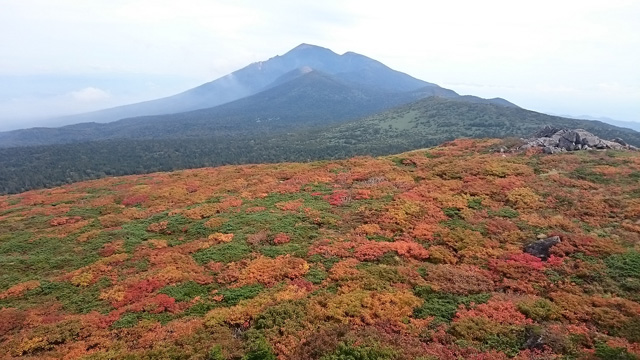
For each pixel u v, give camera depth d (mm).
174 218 38031
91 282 26141
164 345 17250
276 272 24516
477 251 26734
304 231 31969
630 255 24578
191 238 33219
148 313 21266
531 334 16906
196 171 63375
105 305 22953
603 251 25219
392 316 18812
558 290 21469
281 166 60688
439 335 17125
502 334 17172
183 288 23875
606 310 18969
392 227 31219
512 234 28875
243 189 47688
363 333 16953
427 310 19641
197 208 40094
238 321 19094
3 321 21172
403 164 52469
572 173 41312
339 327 17625
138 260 29172
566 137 53625
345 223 33125
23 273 28656
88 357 16828
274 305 20281
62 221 40500
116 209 44625
